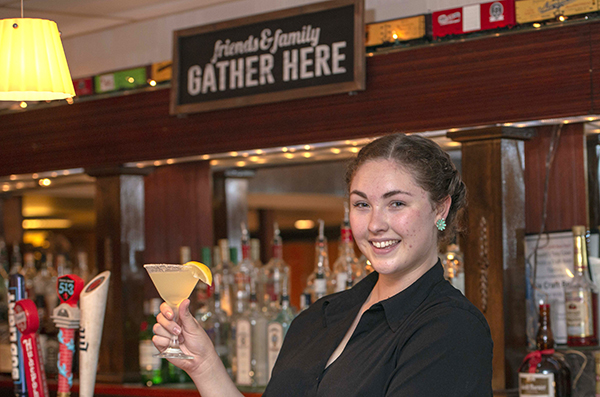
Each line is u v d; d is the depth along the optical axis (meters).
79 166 3.02
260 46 2.54
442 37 2.23
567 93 2.04
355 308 1.59
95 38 3.24
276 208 3.22
